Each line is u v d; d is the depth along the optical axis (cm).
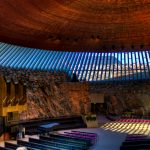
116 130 2391
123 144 1623
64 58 2880
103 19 1553
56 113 2770
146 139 1753
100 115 3297
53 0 1251
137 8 1404
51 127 2259
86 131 2364
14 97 1767
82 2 1319
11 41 1798
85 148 1574
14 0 1180
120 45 2025
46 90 2803
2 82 1680
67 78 3045
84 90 3038
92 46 2041
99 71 3098
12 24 1494
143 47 2084
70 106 2898
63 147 1575
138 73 3142
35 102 2648
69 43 1952
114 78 3225
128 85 3256
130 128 2461
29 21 1480
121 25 1641
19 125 2116
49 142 1647
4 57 2378
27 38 1772
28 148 1421
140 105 3219
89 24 1622
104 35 1812
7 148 1381
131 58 2972
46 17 1459
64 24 1600
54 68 2944
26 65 2688
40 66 2817
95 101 3231
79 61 2962
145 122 2727
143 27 1662
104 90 3256
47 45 1966
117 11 1446
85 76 3131
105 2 1334
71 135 2039
